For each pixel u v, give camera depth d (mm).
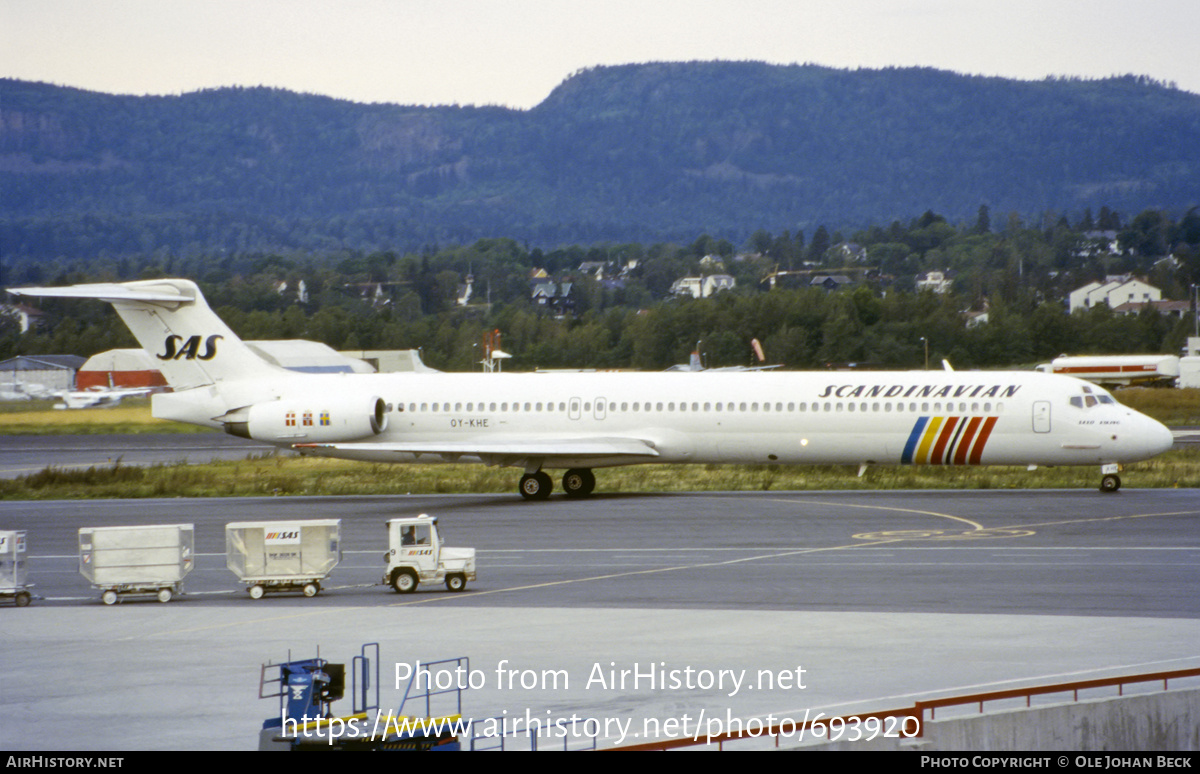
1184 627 92188
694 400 192375
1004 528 146375
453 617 102562
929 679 79000
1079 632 91188
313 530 115812
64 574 131000
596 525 158625
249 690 80750
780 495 189000
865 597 106500
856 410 187000
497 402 198625
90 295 198000
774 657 85750
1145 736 68688
